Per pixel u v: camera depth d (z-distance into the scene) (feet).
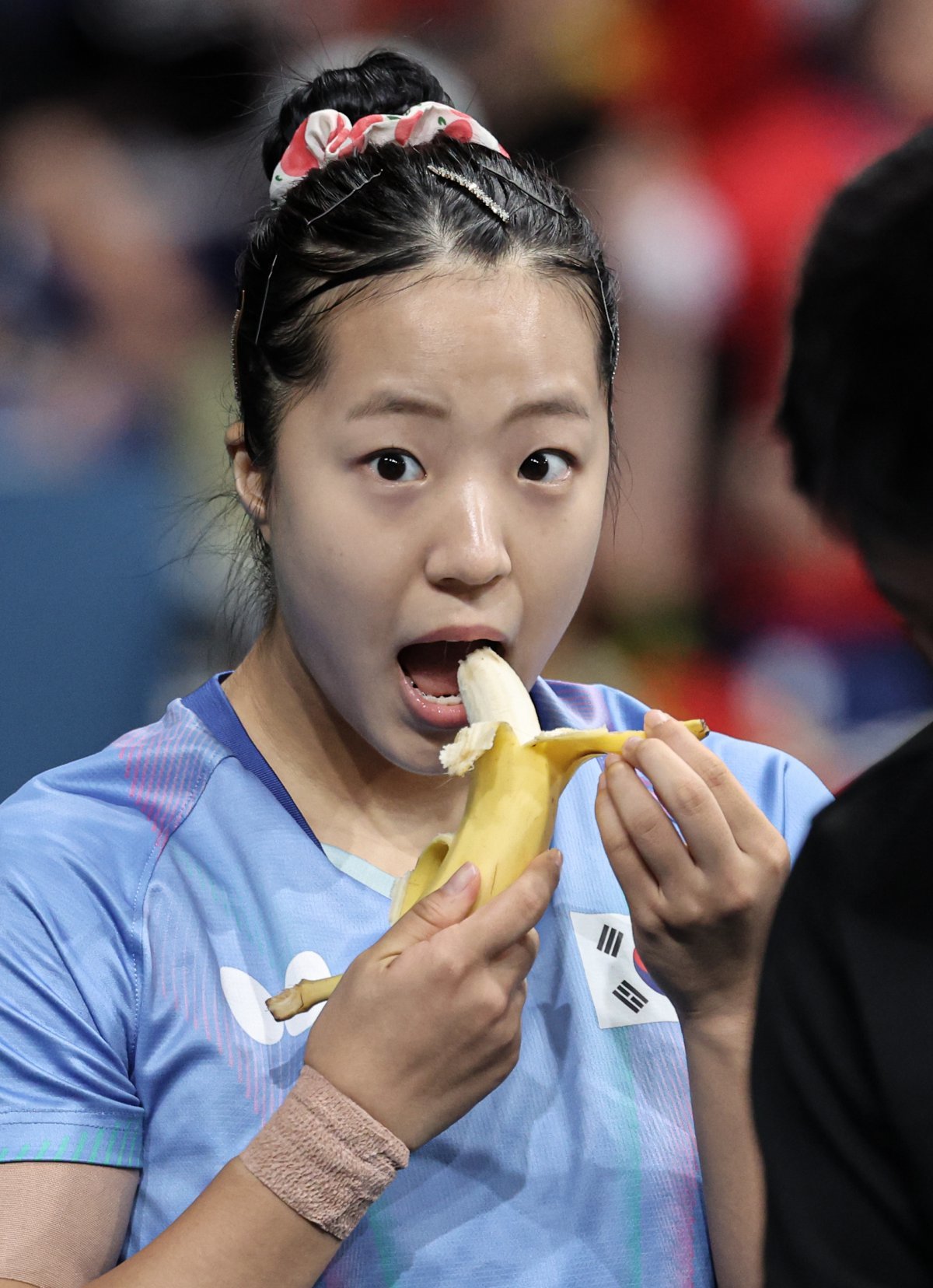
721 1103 13.76
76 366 35.06
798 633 32.65
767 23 34.04
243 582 17.40
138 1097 14.16
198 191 35.45
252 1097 14.02
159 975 14.32
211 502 22.03
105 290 35.19
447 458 13.75
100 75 36.94
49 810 15.02
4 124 36.17
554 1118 14.56
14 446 33.50
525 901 12.50
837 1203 9.16
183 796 15.24
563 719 16.85
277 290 14.28
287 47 34.60
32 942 14.06
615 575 32.55
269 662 15.78
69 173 35.60
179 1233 12.57
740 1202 13.83
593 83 34.78
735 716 32.73
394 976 12.46
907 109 34.19
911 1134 8.84
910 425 8.58
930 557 8.93
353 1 35.50
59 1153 13.44
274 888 14.89
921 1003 9.05
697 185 32.89
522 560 14.11
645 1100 14.87
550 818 13.35
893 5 34.04
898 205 8.46
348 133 14.64
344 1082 12.53
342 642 14.24
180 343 35.27
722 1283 14.26
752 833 13.26
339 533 13.85
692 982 13.65
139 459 32.78
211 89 35.73
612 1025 15.16
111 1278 12.45
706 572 32.60
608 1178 14.42
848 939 9.39
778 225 31.78
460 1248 13.91
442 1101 12.67
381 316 13.60
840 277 8.69
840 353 8.73
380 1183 12.51
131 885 14.62
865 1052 9.12
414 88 16.16
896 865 9.43
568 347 14.01
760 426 31.78
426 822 15.83
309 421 13.97
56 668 25.36
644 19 34.55
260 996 14.38
